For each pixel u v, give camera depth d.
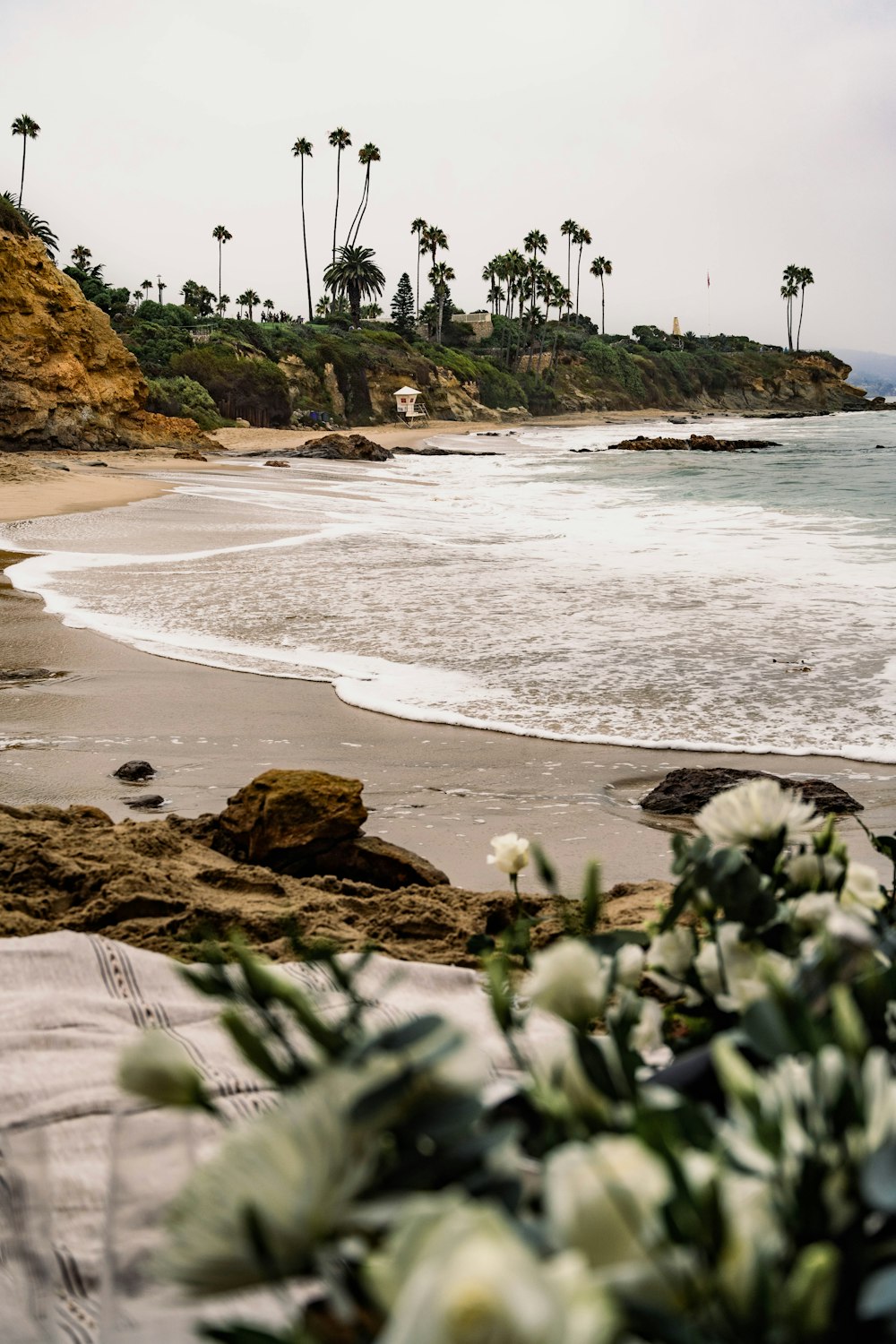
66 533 22.50
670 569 17.23
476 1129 0.79
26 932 4.08
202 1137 1.93
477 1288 0.47
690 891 1.36
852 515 25.83
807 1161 0.73
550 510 29.14
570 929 1.42
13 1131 2.04
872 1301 0.66
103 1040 2.67
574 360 134.00
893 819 7.00
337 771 8.19
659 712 9.66
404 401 98.06
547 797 7.61
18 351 50.59
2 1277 1.56
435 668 11.23
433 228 133.50
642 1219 0.65
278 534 22.52
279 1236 0.64
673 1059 1.33
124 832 5.50
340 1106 0.69
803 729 9.12
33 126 91.75
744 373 152.38
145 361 78.19
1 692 10.41
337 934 4.19
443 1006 2.98
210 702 10.02
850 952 1.14
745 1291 0.65
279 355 89.12
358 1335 0.70
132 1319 1.29
